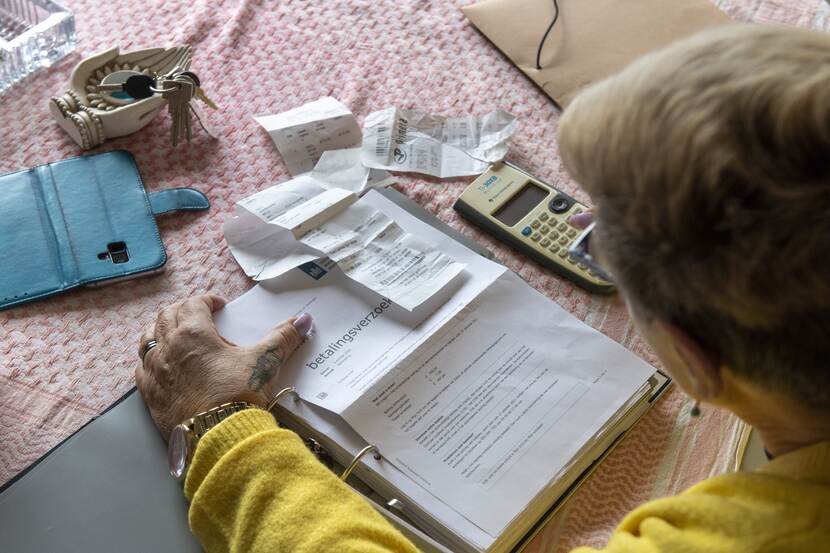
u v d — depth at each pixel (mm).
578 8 1204
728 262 421
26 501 731
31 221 958
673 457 798
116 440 777
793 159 393
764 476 496
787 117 390
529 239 946
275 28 1211
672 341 487
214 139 1081
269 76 1158
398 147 1060
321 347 838
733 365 474
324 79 1157
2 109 1100
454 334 833
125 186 999
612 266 492
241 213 978
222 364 790
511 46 1177
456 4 1255
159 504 738
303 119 1091
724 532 483
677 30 1168
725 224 411
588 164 461
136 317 902
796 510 469
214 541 691
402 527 705
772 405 496
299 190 989
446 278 878
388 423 767
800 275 407
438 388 793
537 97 1136
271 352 805
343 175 1024
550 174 1045
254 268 925
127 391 839
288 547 641
